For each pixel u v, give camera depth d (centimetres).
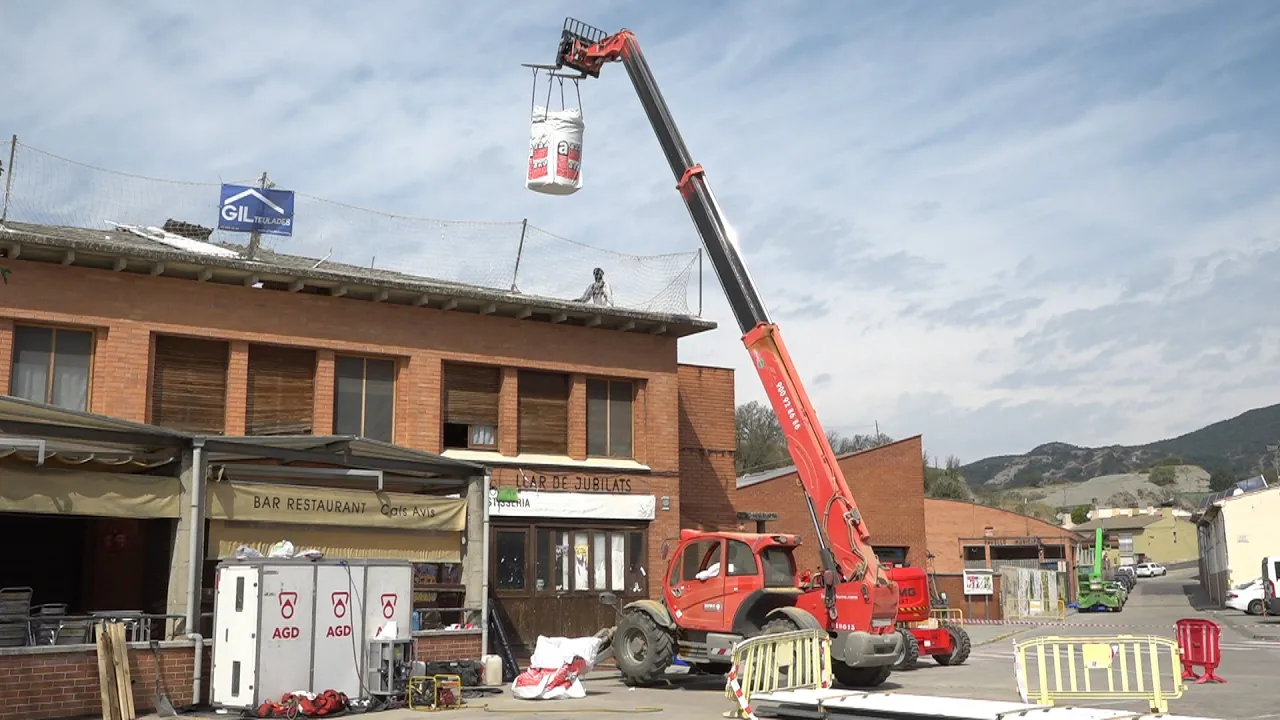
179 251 1967
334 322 2112
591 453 2411
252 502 1658
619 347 2444
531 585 2255
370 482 2002
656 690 1830
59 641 1425
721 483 2714
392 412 2183
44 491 1455
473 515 1931
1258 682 1967
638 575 2391
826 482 1856
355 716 1491
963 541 6259
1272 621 4216
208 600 1659
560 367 2359
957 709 1184
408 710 1549
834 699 1271
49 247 1809
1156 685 1302
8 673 1341
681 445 2664
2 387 1808
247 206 2100
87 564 1947
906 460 3719
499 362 2286
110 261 1888
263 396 2047
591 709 1557
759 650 1409
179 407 1969
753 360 1938
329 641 1538
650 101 2048
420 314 2206
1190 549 13488
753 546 1847
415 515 1850
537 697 1688
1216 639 1981
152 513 1542
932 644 2333
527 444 2328
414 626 1834
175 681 1492
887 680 1995
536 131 1895
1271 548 5425
